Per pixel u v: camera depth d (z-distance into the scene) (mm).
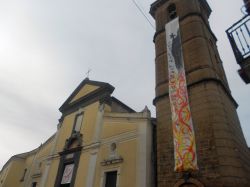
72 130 21672
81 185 16641
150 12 21453
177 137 12109
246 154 13031
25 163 26984
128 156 14820
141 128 15328
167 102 14258
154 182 13211
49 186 19797
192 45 15039
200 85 12914
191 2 17984
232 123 12820
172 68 14922
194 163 10758
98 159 16828
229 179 9555
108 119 18438
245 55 9047
